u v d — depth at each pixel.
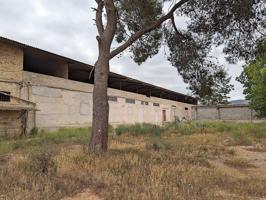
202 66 15.50
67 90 30.98
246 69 33.09
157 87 52.16
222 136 22.28
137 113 46.34
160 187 6.99
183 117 60.91
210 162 11.75
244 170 10.94
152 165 9.33
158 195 6.49
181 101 69.25
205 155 13.16
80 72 38.88
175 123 34.69
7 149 15.13
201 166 10.45
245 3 12.64
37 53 28.23
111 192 6.80
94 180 7.68
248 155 14.48
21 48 26.20
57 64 32.44
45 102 28.23
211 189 7.50
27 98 26.53
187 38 15.38
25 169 8.70
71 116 31.31
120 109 41.66
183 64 15.54
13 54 25.61
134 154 11.24
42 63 32.72
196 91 15.90
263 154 14.81
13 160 10.24
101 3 12.91
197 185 7.61
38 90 27.61
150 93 54.25
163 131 26.38
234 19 13.70
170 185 7.25
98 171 8.57
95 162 9.43
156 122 52.59
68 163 9.05
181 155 11.96
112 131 27.58
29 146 16.59
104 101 12.19
